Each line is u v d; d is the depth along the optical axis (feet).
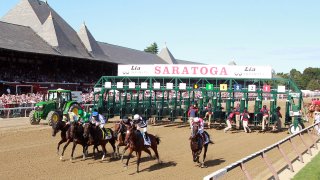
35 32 158.92
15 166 41.70
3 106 91.50
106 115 88.07
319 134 70.49
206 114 80.89
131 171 40.63
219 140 64.69
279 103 178.91
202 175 39.14
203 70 79.25
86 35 181.98
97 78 173.47
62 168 41.32
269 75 74.74
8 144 55.16
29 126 75.20
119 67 88.43
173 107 94.58
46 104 76.84
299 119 73.36
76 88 152.66
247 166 43.32
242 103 79.92
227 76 77.46
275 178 34.73
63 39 160.56
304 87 448.24
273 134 73.00
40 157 46.83
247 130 75.77
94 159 46.57
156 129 78.28
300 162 45.73
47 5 183.42
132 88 86.94
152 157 47.96
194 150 41.98
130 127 40.29
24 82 126.72
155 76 84.28
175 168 42.45
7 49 118.21
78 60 160.56
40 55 138.10
